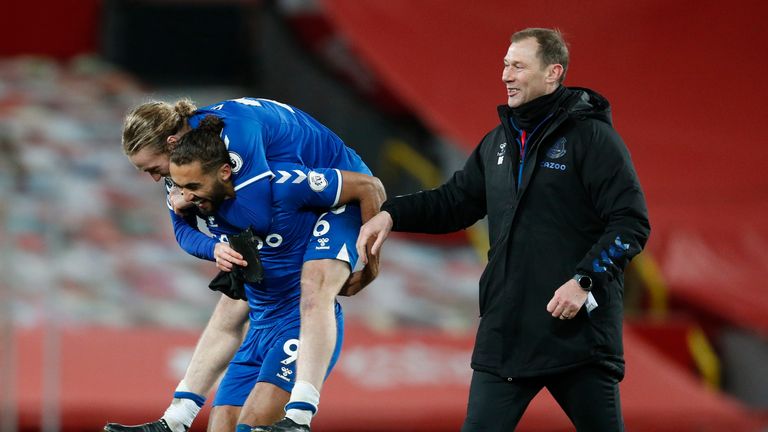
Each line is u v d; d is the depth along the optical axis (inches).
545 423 997.8
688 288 1385.3
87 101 1594.5
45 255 1171.3
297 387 532.4
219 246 551.2
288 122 564.7
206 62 1764.3
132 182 1395.2
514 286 543.5
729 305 1358.3
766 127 1291.8
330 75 1734.7
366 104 1716.3
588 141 535.2
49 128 1478.8
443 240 1440.7
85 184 1349.7
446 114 1241.4
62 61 1747.0
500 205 553.6
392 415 998.4
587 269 514.9
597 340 533.0
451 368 1062.4
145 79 1752.0
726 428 1073.5
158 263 1220.5
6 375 941.2
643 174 1277.1
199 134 527.2
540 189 541.6
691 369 1301.7
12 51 1736.0
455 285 1290.6
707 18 1320.1
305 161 568.1
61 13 1743.4
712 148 1289.4
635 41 1294.3
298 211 561.9
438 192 578.6
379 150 1675.7
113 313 1100.5
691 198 1272.1
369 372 1039.6
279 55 1756.9
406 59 1311.5
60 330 1037.2
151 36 1764.3
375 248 555.5
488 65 1286.9
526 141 547.5
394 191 1620.3
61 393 962.7
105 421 960.9
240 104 551.8
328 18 1743.4
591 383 538.0
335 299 582.6
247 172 537.6
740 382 1364.4
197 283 1199.6
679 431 1070.4
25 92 1592.0
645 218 526.0
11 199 1218.0
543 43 537.6
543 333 536.7
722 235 1406.3
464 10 1334.9
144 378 1000.2
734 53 1302.9
